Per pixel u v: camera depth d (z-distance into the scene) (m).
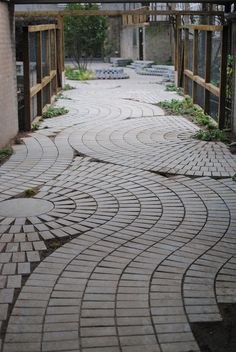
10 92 9.40
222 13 13.42
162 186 6.86
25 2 9.42
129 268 4.56
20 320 3.78
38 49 11.53
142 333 3.62
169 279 4.36
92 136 9.87
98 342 3.52
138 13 15.02
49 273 4.48
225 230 5.40
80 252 4.89
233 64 9.71
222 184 6.91
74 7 24.80
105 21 26.20
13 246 5.04
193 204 6.18
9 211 5.97
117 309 3.91
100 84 20.08
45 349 3.45
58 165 7.87
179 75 17.31
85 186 6.88
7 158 8.27
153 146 8.99
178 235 5.28
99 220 5.70
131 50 31.88
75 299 4.05
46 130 10.43
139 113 12.48
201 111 12.30
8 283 4.31
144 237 5.23
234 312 3.87
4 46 8.93
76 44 25.61
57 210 6.01
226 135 9.70
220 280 4.34
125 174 7.39
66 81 21.36
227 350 3.44
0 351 3.43
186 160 8.05
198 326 3.70
